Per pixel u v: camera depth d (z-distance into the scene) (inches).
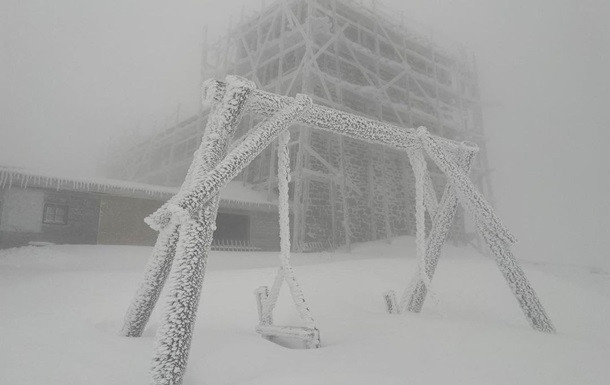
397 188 725.9
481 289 210.8
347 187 650.8
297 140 603.8
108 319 136.3
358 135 142.8
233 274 230.7
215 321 143.3
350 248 585.0
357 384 74.0
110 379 77.0
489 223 148.9
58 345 95.9
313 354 95.3
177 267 83.2
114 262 407.2
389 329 123.6
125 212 511.8
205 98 108.7
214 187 88.7
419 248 157.6
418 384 76.2
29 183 443.5
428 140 157.6
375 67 700.7
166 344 76.1
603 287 327.9
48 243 450.3
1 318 122.9
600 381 83.0
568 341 113.2
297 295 111.7
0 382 73.0
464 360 92.0
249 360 88.7
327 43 625.9
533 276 236.8
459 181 153.5
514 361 92.4
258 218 606.5
